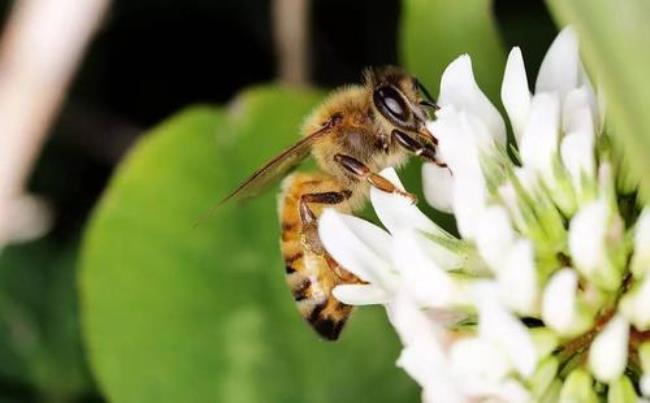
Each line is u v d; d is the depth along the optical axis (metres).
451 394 0.09
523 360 0.09
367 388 0.11
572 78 0.09
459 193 0.09
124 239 0.11
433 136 0.09
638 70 0.08
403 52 0.10
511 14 0.11
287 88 0.11
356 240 0.09
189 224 0.11
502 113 0.10
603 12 0.08
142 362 0.11
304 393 0.11
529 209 0.09
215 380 0.11
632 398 0.09
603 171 0.09
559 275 0.09
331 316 0.10
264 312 0.11
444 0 0.10
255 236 0.11
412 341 0.09
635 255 0.09
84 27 0.10
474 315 0.09
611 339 0.09
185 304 0.11
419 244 0.09
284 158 0.10
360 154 0.10
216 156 0.11
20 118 0.10
